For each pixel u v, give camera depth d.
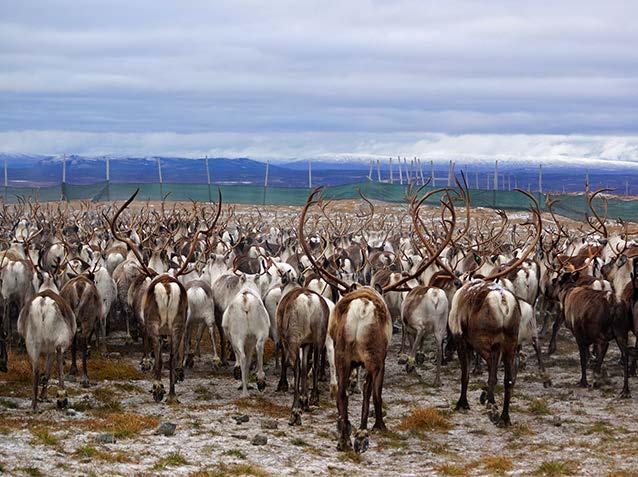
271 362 19.17
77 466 10.55
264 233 43.28
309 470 10.98
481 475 10.78
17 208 54.84
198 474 10.41
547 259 22.44
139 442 12.06
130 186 63.66
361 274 19.66
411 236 36.62
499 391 16.25
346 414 11.90
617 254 21.98
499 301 13.02
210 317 17.64
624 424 13.62
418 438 12.78
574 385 16.89
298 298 13.74
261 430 12.99
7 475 9.86
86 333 16.33
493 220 53.03
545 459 11.59
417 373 17.92
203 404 14.77
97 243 31.66
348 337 11.59
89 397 14.99
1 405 14.01
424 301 17.14
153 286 14.76
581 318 16.41
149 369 17.88
